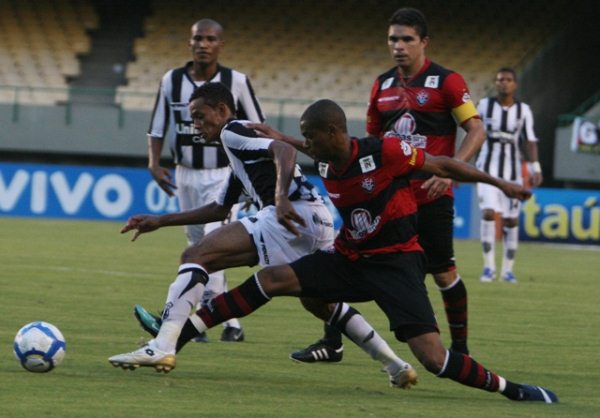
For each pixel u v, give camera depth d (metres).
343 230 18.66
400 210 18.31
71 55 91.88
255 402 17.80
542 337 28.42
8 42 92.81
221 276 25.55
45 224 66.50
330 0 97.25
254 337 26.47
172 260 47.78
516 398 18.66
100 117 83.00
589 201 68.25
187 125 26.97
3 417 15.86
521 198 18.52
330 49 94.31
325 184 18.44
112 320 28.38
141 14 96.00
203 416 16.44
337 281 18.66
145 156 83.38
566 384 21.17
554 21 94.25
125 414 16.36
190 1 96.75
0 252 47.88
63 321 27.78
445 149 22.67
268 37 95.06
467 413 17.38
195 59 26.59
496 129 46.62
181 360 22.27
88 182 71.94
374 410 17.38
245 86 26.84
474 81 90.12
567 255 61.38
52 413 16.25
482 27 94.31
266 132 19.86
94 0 96.00
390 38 22.53
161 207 71.56
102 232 62.28
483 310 34.44
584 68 90.94
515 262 55.47
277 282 18.78
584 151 78.00
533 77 88.25
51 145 83.19
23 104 83.25
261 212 20.09
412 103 22.53
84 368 20.53
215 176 27.16
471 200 70.31
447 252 22.70
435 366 18.06
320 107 17.69
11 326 26.33
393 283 18.27
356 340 19.78
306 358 22.44
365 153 17.97
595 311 35.16
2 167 72.31
